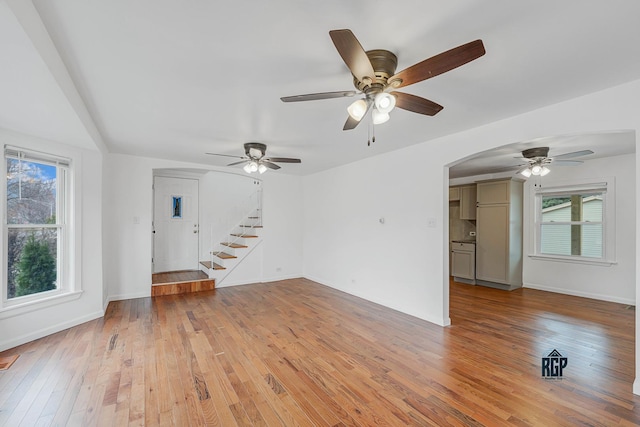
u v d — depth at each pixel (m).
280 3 1.33
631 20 1.44
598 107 2.24
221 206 6.60
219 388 2.16
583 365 2.52
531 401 2.02
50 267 3.21
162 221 5.92
